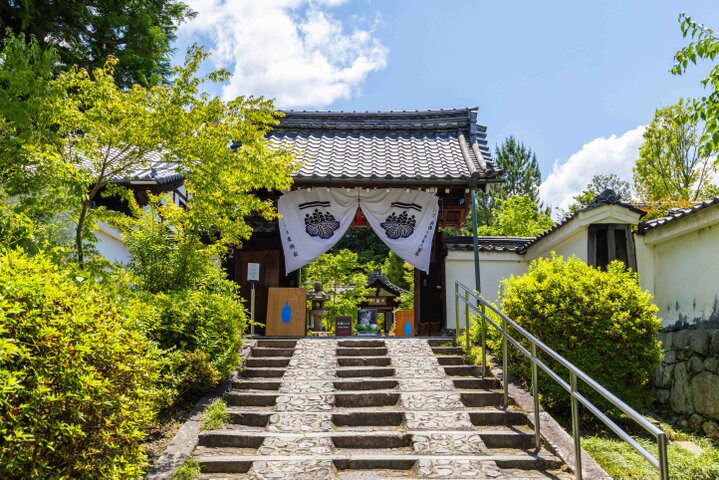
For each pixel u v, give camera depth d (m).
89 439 3.51
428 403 6.44
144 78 15.52
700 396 7.54
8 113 5.66
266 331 9.82
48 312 3.34
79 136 6.50
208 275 7.77
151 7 16.06
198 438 5.44
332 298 21.64
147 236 7.78
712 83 4.83
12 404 2.99
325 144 12.34
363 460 5.08
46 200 5.88
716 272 7.97
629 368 6.80
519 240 12.49
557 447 5.28
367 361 7.92
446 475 4.80
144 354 4.61
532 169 41.41
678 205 11.47
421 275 11.66
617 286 7.16
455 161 11.38
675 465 5.30
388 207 10.88
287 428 5.78
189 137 6.37
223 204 7.46
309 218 10.78
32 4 12.69
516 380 7.07
